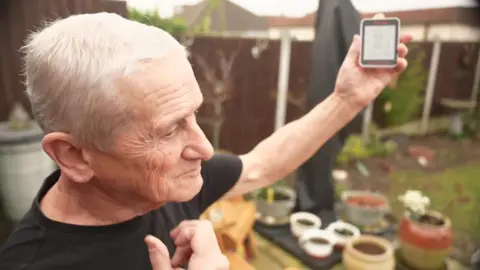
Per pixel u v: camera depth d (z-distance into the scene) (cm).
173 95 42
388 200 252
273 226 197
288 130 74
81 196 50
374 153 349
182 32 273
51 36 41
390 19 65
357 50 70
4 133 223
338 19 171
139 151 42
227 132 306
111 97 39
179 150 45
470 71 435
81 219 50
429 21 396
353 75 69
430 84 437
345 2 170
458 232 205
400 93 414
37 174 231
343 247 176
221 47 285
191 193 48
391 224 212
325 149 202
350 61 70
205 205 71
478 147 372
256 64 301
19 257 48
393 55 66
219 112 292
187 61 44
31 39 44
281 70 304
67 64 39
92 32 40
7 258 48
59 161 44
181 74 42
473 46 421
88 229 49
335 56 172
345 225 189
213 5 298
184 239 50
